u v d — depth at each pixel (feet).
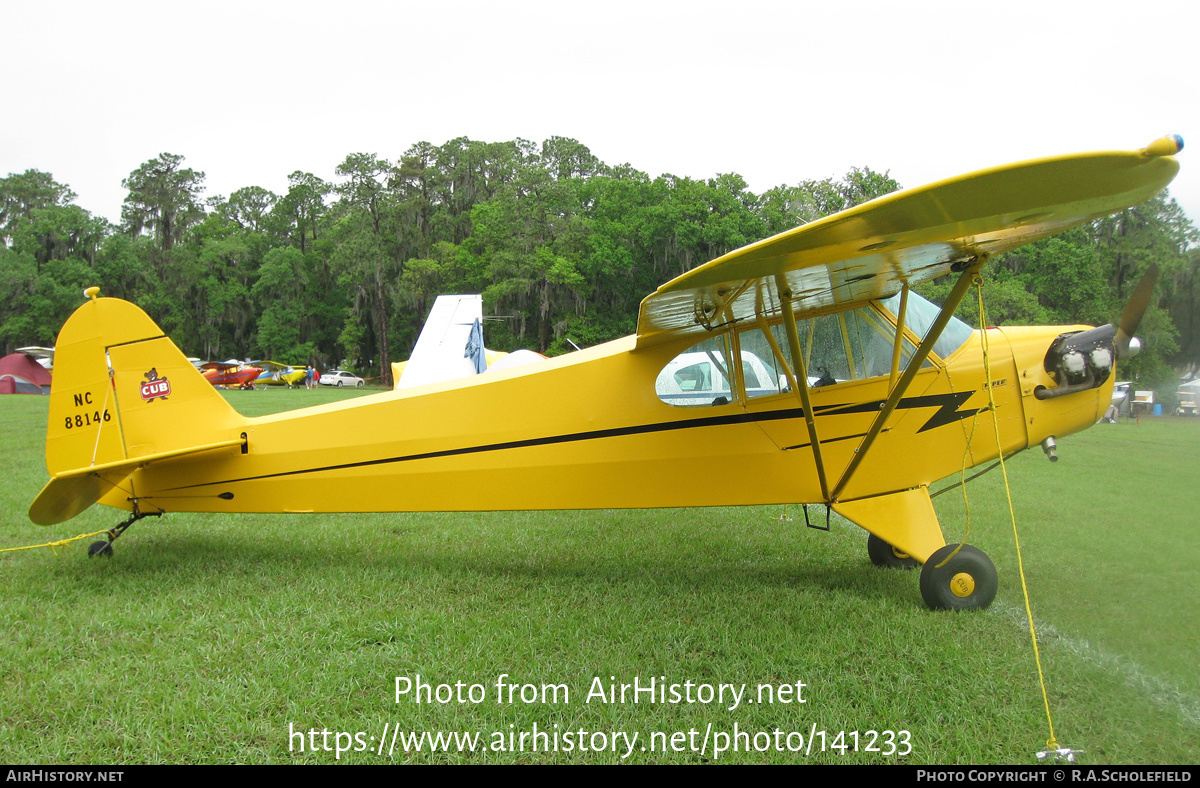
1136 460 35.96
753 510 23.65
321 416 16.30
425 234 184.75
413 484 16.07
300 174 227.61
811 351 14.89
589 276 150.92
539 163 198.70
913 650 11.38
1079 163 7.96
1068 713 9.45
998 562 17.02
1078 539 19.33
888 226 9.64
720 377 15.06
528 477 15.70
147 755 8.58
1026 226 10.11
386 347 177.37
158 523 21.06
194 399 16.47
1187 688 10.11
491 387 15.79
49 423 15.81
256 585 14.76
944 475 14.78
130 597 13.89
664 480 15.34
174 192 217.56
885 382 14.71
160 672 10.62
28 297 168.86
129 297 188.65
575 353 16.61
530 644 11.64
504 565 16.80
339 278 179.93
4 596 13.85
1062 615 13.07
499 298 146.10
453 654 11.35
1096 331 14.93
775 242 9.78
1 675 10.56
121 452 16.19
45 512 15.75
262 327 191.72
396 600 13.97
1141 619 12.83
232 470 16.43
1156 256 86.53
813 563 17.10
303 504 16.40
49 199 210.18
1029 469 33.47
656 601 13.92
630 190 154.81
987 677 10.41
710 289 11.87
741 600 13.97
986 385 14.71
